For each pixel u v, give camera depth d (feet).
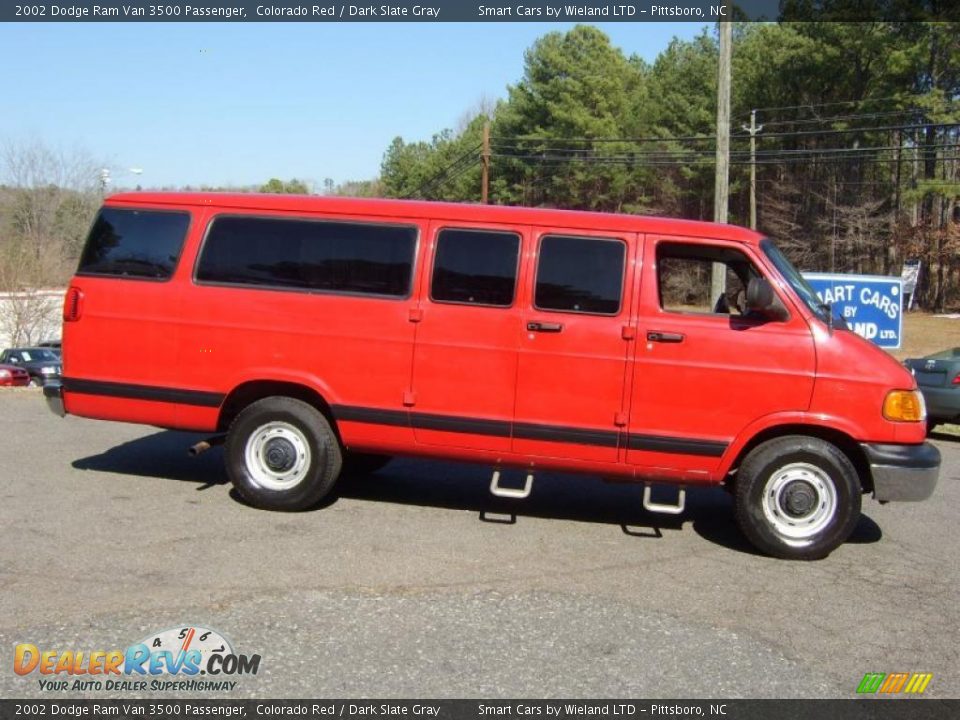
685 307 21.79
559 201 163.53
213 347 21.44
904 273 148.56
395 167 224.53
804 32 141.38
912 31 129.39
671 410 19.74
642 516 22.91
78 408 22.26
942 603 17.08
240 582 16.62
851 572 18.85
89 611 15.03
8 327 155.02
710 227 20.33
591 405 19.99
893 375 19.40
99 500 21.99
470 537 20.20
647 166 161.79
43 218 175.42
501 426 20.33
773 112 152.76
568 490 25.36
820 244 155.63
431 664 13.51
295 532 19.93
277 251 21.43
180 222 21.89
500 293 20.39
